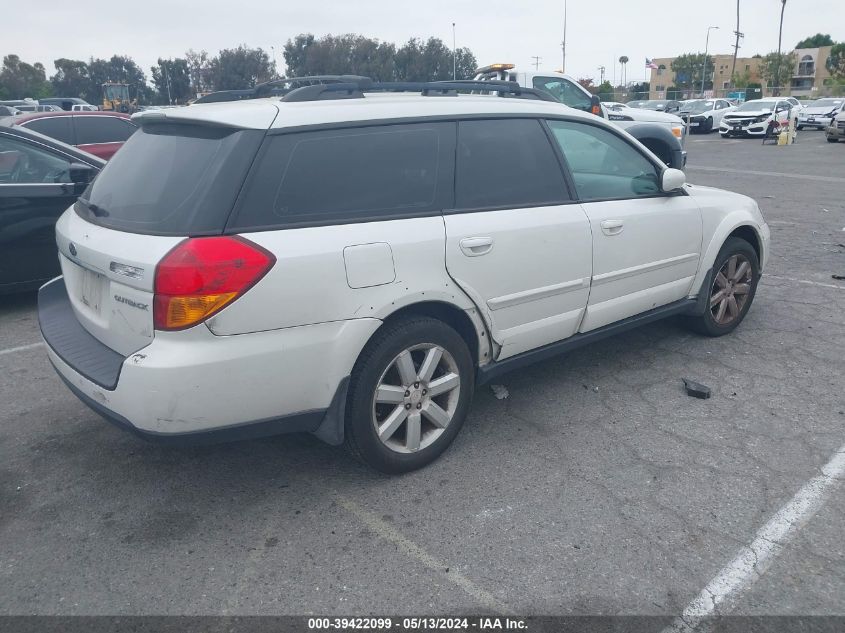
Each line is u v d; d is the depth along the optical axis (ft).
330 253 9.59
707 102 109.29
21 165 19.53
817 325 17.88
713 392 14.14
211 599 8.64
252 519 10.23
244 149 9.44
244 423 9.48
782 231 29.86
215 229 9.02
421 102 11.32
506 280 11.66
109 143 34.53
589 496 10.63
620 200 13.79
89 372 9.78
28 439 12.63
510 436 12.51
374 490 10.91
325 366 9.78
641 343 16.92
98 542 9.74
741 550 9.37
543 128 12.77
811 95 208.64
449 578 8.94
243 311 8.99
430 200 10.94
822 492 10.61
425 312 11.14
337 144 10.19
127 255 9.20
